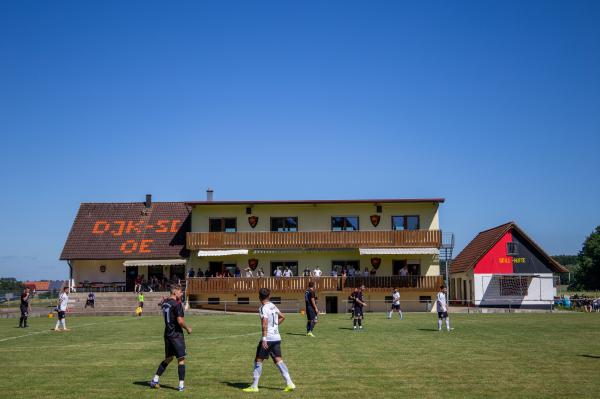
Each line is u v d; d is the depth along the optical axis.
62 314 31.59
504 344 24.22
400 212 55.81
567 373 17.02
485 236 65.38
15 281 83.50
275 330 14.73
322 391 14.48
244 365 18.69
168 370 17.75
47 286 79.69
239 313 47.88
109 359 20.14
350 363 18.95
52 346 24.05
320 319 40.19
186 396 13.91
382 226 55.66
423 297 53.97
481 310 52.09
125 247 58.50
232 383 15.60
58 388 14.91
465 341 25.39
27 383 15.61
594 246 95.69
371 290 53.00
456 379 16.06
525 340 25.80
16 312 46.81
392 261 55.41
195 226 56.25
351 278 53.00
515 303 59.19
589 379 16.08
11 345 24.50
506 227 59.75
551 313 47.12
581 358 20.03
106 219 62.09
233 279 53.19
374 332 29.77
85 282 58.47
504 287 59.22
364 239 54.47
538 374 16.84
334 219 55.94
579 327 32.69
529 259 59.84
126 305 51.19
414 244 54.25
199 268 56.44
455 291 68.94
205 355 21.09
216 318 41.06
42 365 18.78
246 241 54.81
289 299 53.72
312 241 54.56
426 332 29.69
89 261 58.66
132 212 62.84
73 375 16.86
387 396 13.91
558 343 24.56
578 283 98.19
